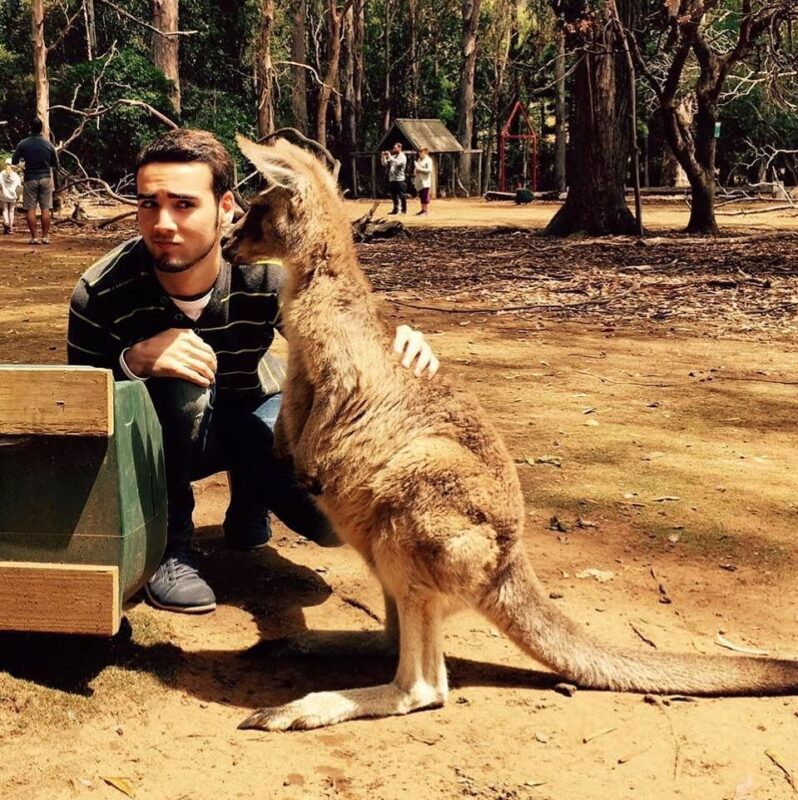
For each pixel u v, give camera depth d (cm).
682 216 2367
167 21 2873
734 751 278
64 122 2720
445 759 270
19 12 3612
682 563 412
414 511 289
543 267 1341
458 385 321
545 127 4981
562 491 493
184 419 347
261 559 417
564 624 302
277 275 353
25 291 1140
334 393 311
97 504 276
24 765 256
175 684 305
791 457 551
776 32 1725
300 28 3259
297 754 270
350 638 336
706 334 903
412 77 4841
